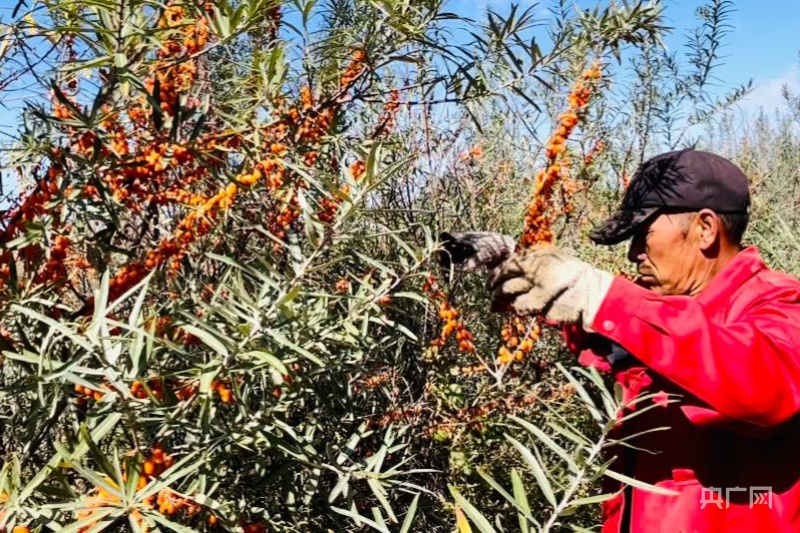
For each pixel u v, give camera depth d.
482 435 2.31
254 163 1.92
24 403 1.82
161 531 1.38
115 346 1.28
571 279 1.19
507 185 2.91
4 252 1.58
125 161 1.72
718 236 1.39
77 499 1.22
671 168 1.40
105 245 1.78
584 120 1.98
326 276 2.19
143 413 1.44
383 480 1.68
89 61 1.55
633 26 1.95
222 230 1.90
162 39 1.72
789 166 4.45
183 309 1.67
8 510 1.16
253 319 1.32
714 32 2.55
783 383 1.12
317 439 1.86
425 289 2.21
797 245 3.09
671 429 1.37
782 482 1.29
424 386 2.44
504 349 2.19
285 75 1.90
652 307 1.15
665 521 1.36
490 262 1.53
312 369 1.71
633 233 1.47
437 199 2.57
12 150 1.66
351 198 1.42
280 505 1.76
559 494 1.97
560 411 2.39
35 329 1.65
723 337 1.12
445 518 2.26
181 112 1.73
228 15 1.57
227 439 1.50
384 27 1.96
